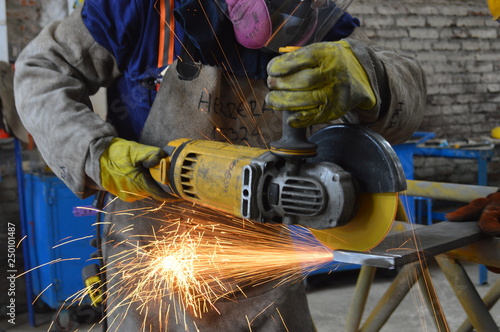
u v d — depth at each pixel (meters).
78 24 1.44
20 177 3.55
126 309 1.46
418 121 1.34
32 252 3.65
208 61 1.38
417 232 1.34
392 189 0.96
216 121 1.42
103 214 1.67
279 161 0.99
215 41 1.36
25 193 3.66
